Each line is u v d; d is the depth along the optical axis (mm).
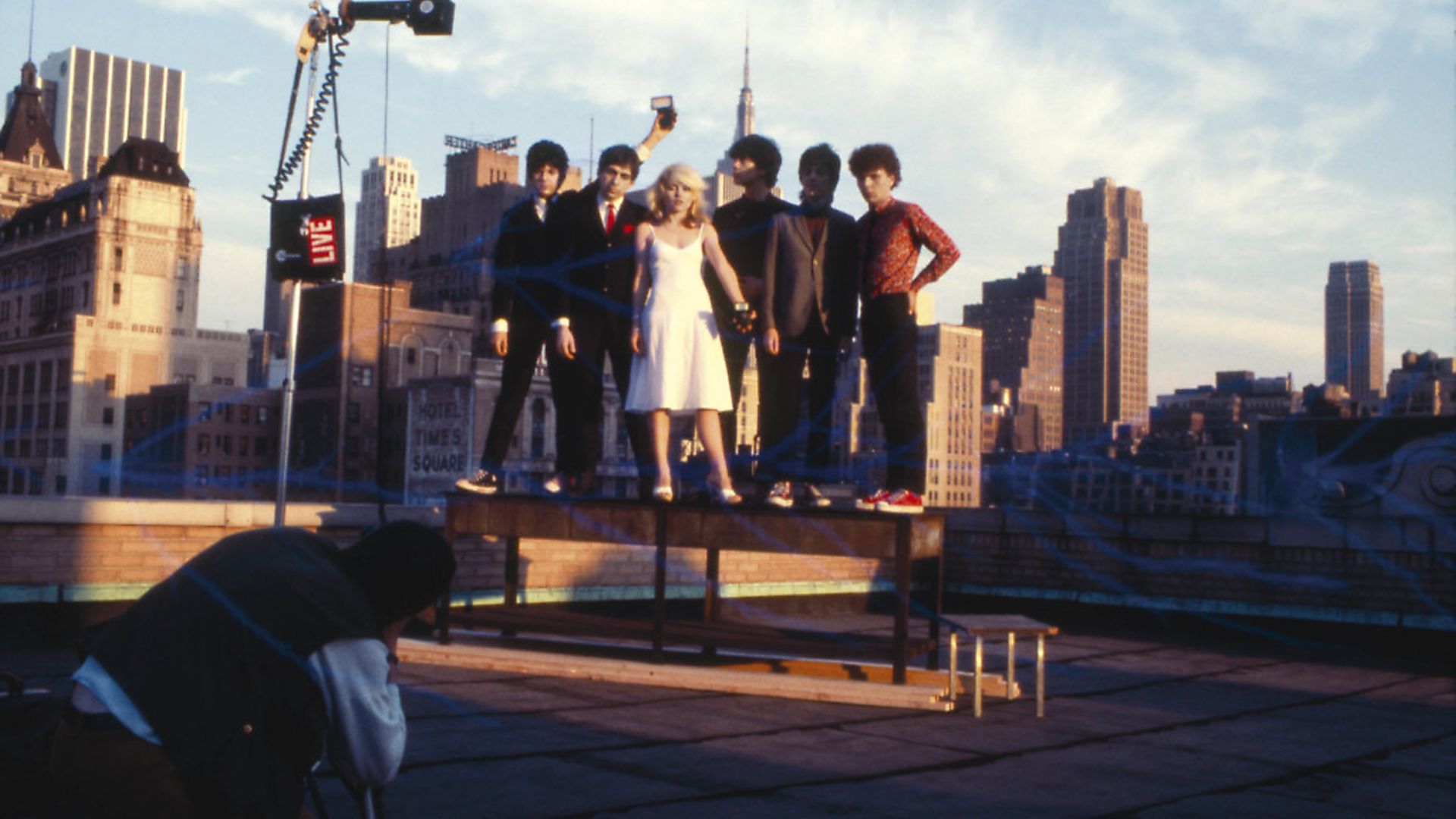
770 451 8148
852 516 7535
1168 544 13125
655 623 8047
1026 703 7906
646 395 7980
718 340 8000
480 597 10406
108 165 133625
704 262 8547
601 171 8609
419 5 8414
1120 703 8109
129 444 128250
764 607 12883
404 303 119938
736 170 8461
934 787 5352
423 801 4680
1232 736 6992
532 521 8500
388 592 2727
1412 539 11586
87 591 8617
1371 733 7309
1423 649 11312
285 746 2557
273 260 8289
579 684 7832
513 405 8820
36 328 139250
